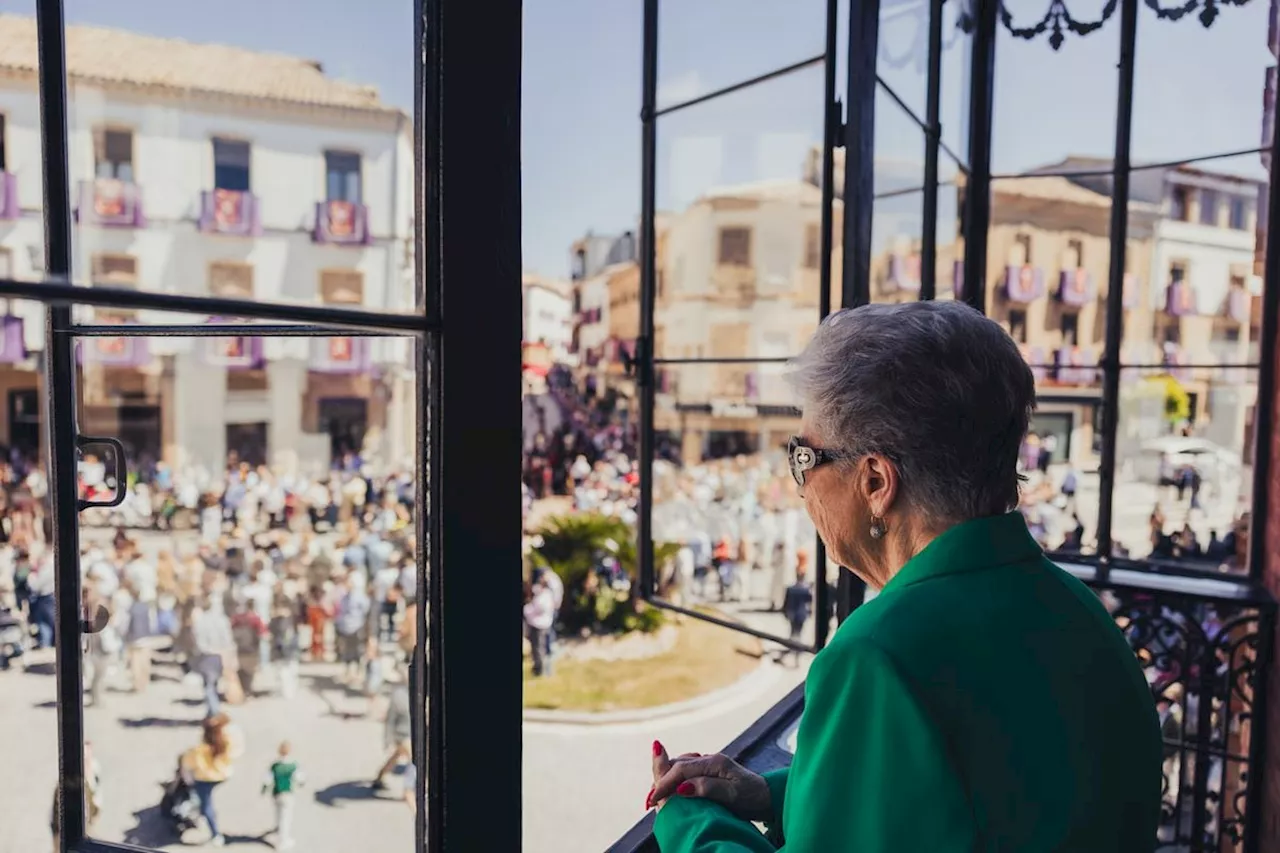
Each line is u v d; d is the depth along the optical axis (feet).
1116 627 2.98
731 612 46.39
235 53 102.32
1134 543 17.02
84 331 4.40
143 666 44.19
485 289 2.85
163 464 81.51
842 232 6.40
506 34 2.87
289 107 103.35
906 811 2.40
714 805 3.48
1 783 33.65
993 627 2.64
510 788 3.02
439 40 2.75
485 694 2.93
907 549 2.97
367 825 32.22
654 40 9.06
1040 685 2.57
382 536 54.80
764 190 97.35
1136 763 2.74
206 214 101.91
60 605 4.30
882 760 2.45
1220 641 10.45
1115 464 12.04
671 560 47.70
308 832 32.35
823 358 3.03
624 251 111.86
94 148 99.14
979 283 10.52
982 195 10.48
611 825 27.99
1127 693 2.78
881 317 2.99
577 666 41.37
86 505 4.41
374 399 85.05
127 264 100.53
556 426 87.71
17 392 71.15
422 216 2.79
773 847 3.34
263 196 103.14
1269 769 10.02
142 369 82.48
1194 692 10.58
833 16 6.28
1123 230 11.94
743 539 53.11
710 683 39.70
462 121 2.78
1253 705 10.27
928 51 8.32
